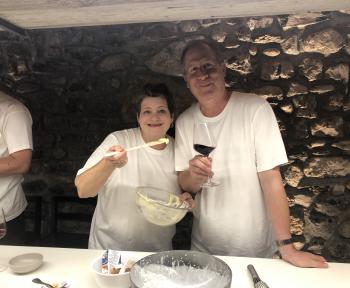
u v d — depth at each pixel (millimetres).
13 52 3010
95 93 2934
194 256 1379
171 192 1886
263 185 1741
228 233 1792
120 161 1593
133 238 1852
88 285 1405
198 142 1683
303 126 2711
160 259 1383
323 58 2641
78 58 2930
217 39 2742
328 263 1543
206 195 1811
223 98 1811
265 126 1720
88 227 3057
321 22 2613
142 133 1880
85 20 2029
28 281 1442
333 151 2695
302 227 2787
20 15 1873
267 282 1398
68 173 3039
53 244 2898
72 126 2994
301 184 2754
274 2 1712
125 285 1351
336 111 2662
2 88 3049
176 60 2791
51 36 2939
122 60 2867
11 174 2225
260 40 2693
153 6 1709
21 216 2457
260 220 1788
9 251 1706
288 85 2701
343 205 2721
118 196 1837
